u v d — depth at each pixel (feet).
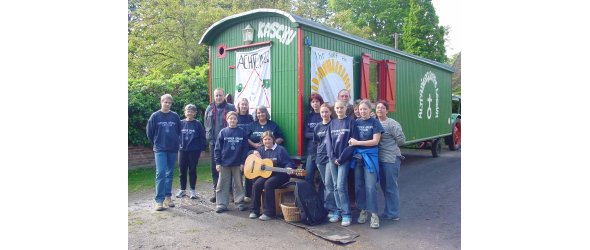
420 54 46.88
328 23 56.44
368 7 58.29
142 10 43.24
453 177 26.68
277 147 17.87
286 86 18.79
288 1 55.21
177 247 14.02
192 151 20.51
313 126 18.02
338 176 16.05
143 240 14.66
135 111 27.71
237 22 20.77
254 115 20.11
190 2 45.65
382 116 16.65
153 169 28.02
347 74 21.17
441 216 17.67
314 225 16.20
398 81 26.48
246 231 15.72
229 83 21.34
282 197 17.67
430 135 32.19
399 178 26.66
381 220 17.06
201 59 43.86
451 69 36.04
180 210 18.54
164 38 43.19
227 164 18.04
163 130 18.47
